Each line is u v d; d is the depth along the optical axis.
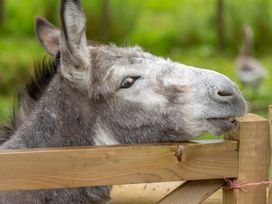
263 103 11.33
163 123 4.17
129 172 3.79
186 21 16.67
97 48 4.41
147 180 3.83
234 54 15.59
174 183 4.68
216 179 4.02
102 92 4.27
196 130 4.12
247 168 3.99
